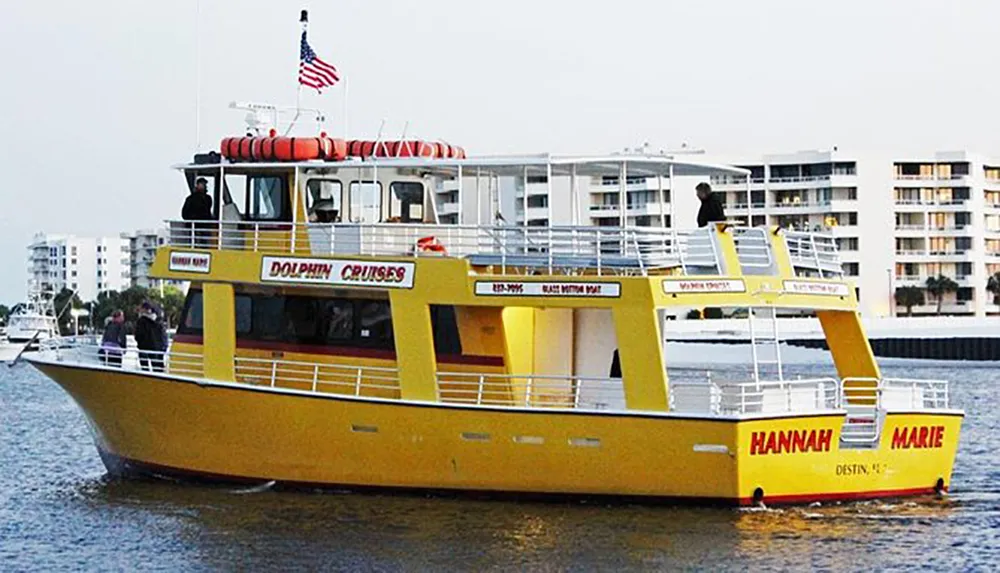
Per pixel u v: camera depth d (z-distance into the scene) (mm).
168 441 48938
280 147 48531
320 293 47656
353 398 45188
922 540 40812
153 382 48000
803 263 46562
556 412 43312
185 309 49906
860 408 45594
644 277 42594
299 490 47094
